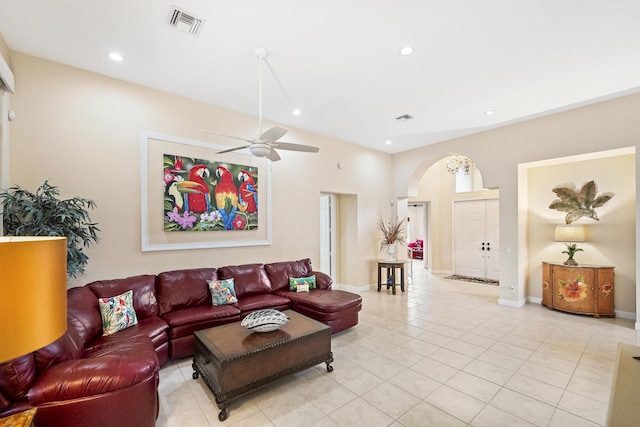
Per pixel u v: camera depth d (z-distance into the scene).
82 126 3.19
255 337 2.58
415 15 2.35
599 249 4.70
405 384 2.60
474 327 4.04
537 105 4.21
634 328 3.98
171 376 2.75
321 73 3.28
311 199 5.38
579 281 4.58
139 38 2.65
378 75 3.32
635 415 1.21
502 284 5.20
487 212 7.63
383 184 6.85
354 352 3.25
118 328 2.72
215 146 4.14
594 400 2.35
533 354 3.19
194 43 2.73
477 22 2.43
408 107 4.27
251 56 2.94
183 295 3.44
